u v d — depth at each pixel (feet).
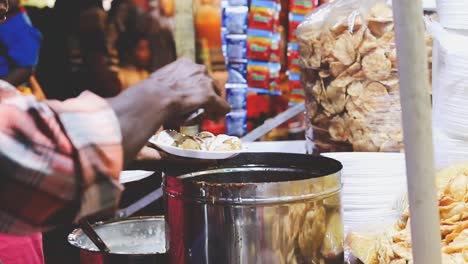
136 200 6.93
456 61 3.67
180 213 2.72
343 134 4.54
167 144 3.05
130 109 2.19
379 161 3.63
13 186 1.98
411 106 1.86
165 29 7.14
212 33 7.55
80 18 6.99
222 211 2.58
